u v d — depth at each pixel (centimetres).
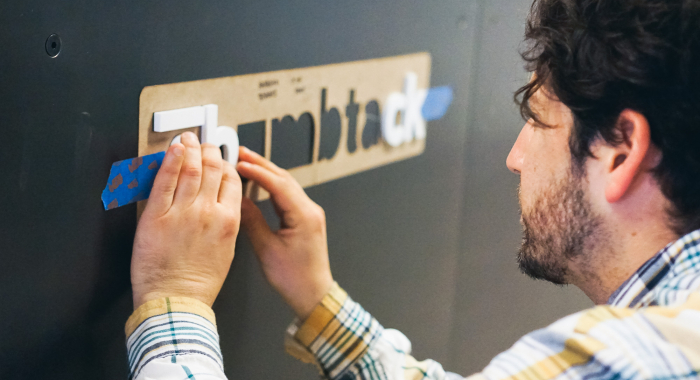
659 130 57
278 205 79
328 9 83
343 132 91
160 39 64
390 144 100
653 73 56
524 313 138
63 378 64
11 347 58
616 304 62
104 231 65
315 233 79
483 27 111
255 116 77
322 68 85
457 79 109
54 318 62
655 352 49
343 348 79
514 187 129
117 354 70
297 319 81
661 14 56
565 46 63
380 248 103
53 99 57
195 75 69
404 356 80
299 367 95
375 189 99
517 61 118
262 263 79
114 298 68
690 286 54
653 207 60
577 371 51
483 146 119
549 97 66
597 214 63
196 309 61
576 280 70
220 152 71
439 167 111
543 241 70
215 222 64
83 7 58
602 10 59
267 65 77
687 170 57
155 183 62
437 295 118
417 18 98
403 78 99
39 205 58
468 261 123
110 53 60
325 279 80
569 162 65
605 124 60
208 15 68
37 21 54
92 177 62
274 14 76
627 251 63
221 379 57
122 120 63
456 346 126
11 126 54
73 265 62
